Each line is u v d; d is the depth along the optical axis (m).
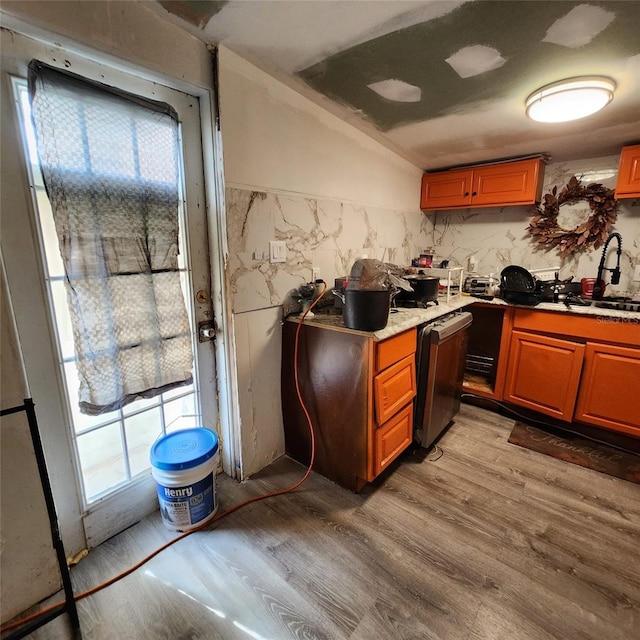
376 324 1.57
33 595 1.18
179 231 1.53
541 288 2.38
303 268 1.98
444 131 2.23
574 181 2.72
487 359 2.93
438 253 3.48
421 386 1.98
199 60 1.37
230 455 1.85
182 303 1.54
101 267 1.26
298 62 1.49
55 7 1.00
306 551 1.42
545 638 1.10
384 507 1.66
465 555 1.40
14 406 1.08
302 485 1.82
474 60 1.44
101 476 1.42
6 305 1.05
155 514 1.61
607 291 2.69
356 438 1.68
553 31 1.24
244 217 1.62
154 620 1.16
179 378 1.58
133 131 1.29
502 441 2.25
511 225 3.07
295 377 1.89
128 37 1.15
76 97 1.13
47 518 1.19
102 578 1.29
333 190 2.12
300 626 1.14
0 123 1.02
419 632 1.12
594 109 1.72
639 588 1.27
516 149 2.56
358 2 1.12
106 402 1.33
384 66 1.50
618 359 2.08
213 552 1.41
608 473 1.93
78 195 1.17
